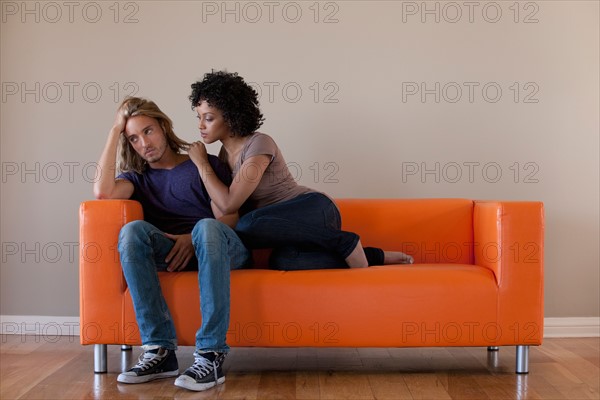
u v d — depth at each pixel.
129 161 2.82
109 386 2.40
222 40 3.44
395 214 3.06
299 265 2.64
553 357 2.93
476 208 2.96
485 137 3.45
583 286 3.46
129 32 3.44
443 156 3.45
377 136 3.44
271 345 2.49
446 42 3.44
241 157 2.69
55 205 3.46
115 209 2.53
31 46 3.45
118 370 2.67
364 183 3.44
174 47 3.44
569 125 3.46
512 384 2.44
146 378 2.44
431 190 3.45
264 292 2.49
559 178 3.46
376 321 2.49
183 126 3.44
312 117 3.43
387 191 3.44
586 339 3.37
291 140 3.44
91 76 3.44
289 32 3.44
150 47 3.44
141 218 2.65
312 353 3.07
